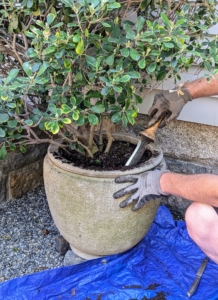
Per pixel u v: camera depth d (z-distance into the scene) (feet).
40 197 8.33
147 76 6.64
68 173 5.27
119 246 5.74
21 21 5.24
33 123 5.19
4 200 7.96
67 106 4.43
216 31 6.31
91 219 5.31
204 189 4.30
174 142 7.55
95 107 4.70
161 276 5.87
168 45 4.09
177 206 7.93
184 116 7.19
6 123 5.15
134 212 5.34
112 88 4.38
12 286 5.46
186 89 5.43
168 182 4.83
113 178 5.16
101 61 4.67
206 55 5.11
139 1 4.98
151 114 5.74
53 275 5.68
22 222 7.38
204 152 7.34
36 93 5.70
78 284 5.65
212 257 5.07
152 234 6.95
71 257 6.31
